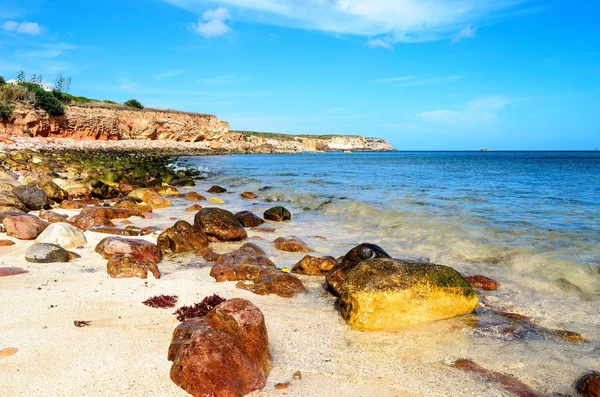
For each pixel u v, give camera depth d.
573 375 5.70
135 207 17.84
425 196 23.89
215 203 22.06
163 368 5.24
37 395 4.60
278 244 12.62
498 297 8.58
